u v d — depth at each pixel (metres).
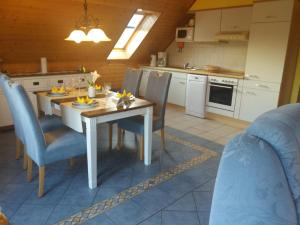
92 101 2.60
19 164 2.88
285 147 0.90
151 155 3.18
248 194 0.88
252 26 4.03
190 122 4.69
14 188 2.42
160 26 5.38
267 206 0.86
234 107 4.47
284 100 4.24
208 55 5.46
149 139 2.88
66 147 2.31
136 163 3.00
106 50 5.27
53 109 3.03
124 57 5.91
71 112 2.47
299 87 4.50
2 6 3.30
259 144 0.89
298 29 3.99
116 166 2.92
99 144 3.55
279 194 0.86
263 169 0.86
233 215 0.93
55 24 3.99
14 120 2.74
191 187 2.51
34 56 4.48
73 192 2.38
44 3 3.54
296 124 1.06
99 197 2.31
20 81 4.05
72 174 2.71
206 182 2.61
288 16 3.62
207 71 4.97
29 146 2.32
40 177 2.25
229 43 5.03
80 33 2.64
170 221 2.02
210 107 4.84
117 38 5.07
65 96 3.02
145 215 2.08
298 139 1.00
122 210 2.14
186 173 2.78
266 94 4.04
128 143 3.62
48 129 2.82
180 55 6.06
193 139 3.81
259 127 0.94
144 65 6.25
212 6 4.80
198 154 3.28
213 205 1.00
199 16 5.10
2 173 2.68
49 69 4.85
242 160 0.89
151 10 4.74
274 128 0.92
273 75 3.91
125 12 4.48
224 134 4.06
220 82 4.58
